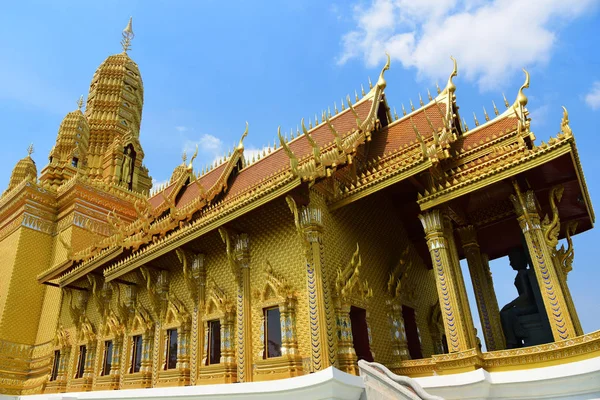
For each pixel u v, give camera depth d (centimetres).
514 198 1025
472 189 998
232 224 1284
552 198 1044
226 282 1301
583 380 787
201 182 1908
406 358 1180
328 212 1179
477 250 1316
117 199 2531
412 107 1450
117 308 1694
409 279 1395
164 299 1484
